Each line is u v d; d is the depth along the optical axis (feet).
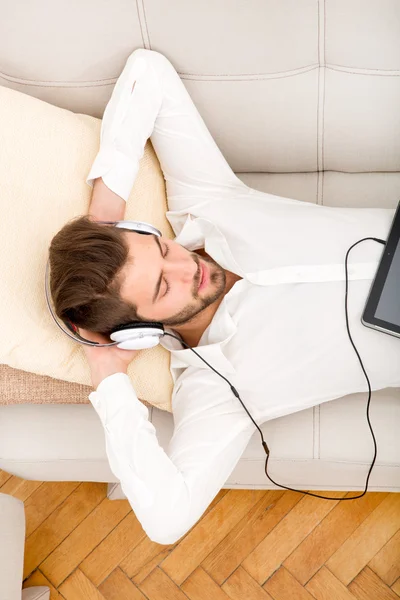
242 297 3.45
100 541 4.77
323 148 3.81
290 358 3.32
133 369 3.42
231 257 3.37
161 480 3.08
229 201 3.61
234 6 3.11
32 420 3.73
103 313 3.06
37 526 4.86
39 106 3.43
